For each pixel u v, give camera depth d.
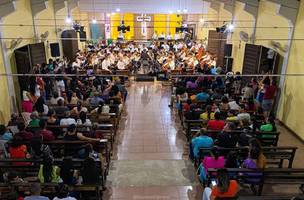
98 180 5.41
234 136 6.57
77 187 5.29
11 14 9.77
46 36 12.80
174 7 16.42
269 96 9.88
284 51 9.78
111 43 18.97
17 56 9.99
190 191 6.31
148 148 8.20
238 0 12.13
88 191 5.57
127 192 6.25
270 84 10.10
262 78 10.52
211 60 15.24
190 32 22.19
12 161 5.64
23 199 4.70
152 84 14.80
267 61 10.67
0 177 5.73
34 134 6.57
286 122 9.70
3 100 9.21
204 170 6.03
